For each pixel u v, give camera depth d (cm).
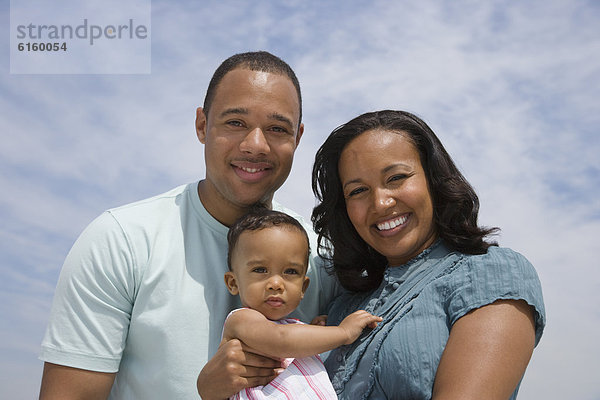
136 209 295
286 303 251
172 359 269
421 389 204
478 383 189
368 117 254
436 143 250
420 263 245
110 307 271
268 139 286
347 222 278
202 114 316
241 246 258
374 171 242
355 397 221
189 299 278
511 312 204
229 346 231
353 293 286
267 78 286
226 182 287
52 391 264
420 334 212
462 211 246
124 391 280
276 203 337
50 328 272
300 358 238
